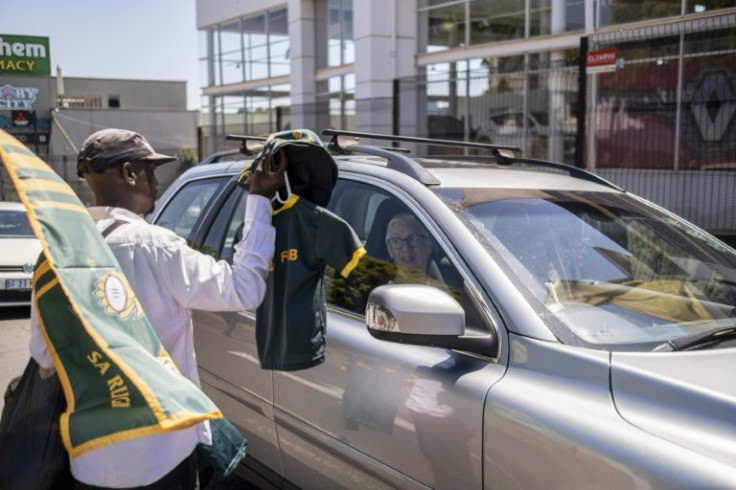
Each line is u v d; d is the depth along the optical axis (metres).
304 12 20.56
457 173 3.09
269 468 3.12
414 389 2.31
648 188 11.85
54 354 1.69
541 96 13.46
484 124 14.59
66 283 1.61
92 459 1.71
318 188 2.22
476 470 2.10
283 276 2.16
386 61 17.48
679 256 2.82
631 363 2.00
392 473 2.38
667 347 2.15
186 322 1.95
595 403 1.92
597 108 12.46
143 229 1.89
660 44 11.59
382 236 2.79
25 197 1.62
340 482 2.65
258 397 3.08
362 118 17.77
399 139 3.38
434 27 16.97
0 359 6.71
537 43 14.45
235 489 3.91
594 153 12.59
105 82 46.06
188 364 1.95
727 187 10.86
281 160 2.09
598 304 2.36
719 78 10.88
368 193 2.96
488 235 2.53
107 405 1.68
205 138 25.33
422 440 2.27
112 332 1.65
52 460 1.78
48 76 39.28
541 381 2.05
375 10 17.23
